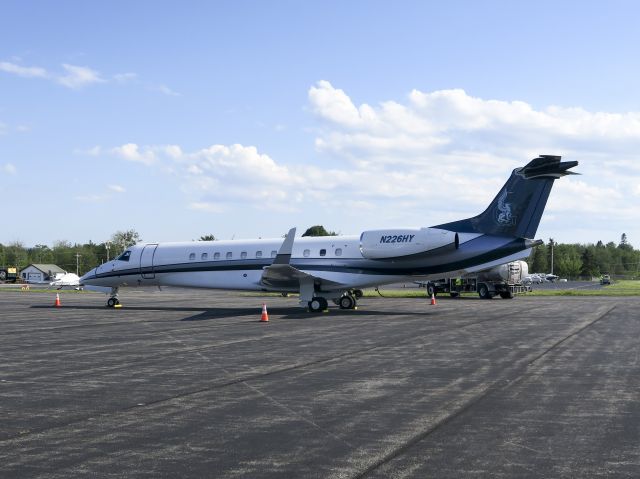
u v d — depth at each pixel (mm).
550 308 30562
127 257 32781
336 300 30938
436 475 5914
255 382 10789
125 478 5883
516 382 10641
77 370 12227
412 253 26688
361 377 11219
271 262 30062
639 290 63656
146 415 8398
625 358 13406
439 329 19969
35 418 8266
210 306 34219
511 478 5832
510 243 26391
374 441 7074
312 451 6703
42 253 159000
